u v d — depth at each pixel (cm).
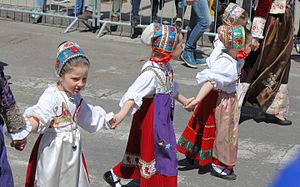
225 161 505
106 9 1231
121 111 404
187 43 898
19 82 785
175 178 431
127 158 453
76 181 372
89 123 380
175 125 646
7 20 1177
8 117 332
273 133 644
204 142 506
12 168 515
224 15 534
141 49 1012
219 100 492
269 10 610
